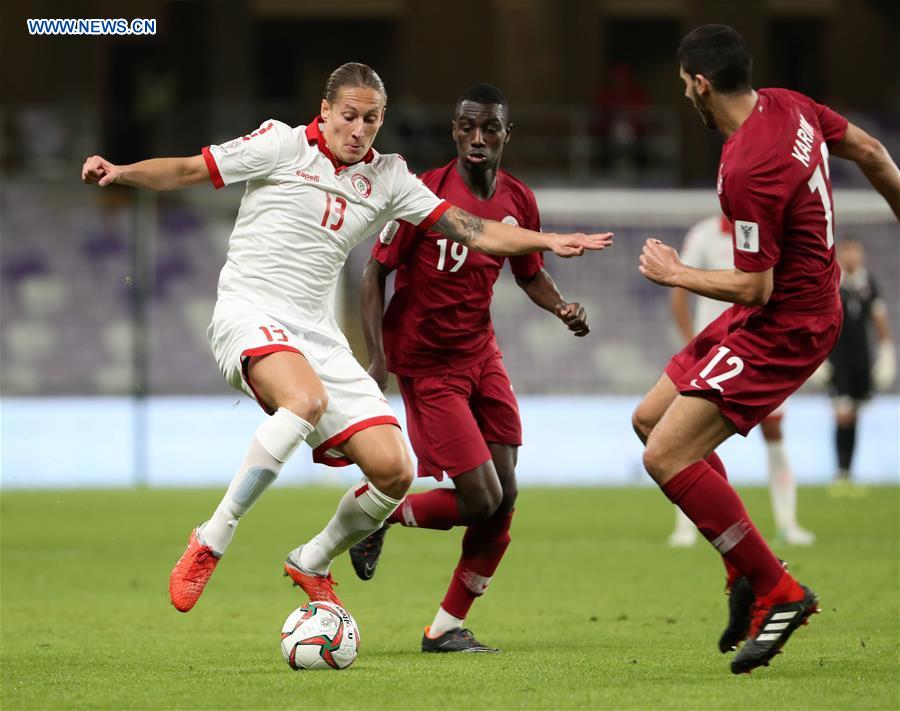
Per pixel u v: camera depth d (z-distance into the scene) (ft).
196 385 267.80
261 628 77.71
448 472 68.33
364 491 62.54
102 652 67.36
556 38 301.84
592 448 227.20
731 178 57.41
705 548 124.06
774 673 58.03
